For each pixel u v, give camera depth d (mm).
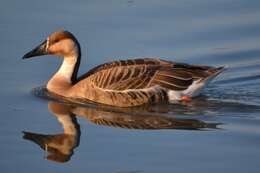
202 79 17359
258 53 20203
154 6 22562
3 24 21125
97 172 13344
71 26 21016
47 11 22047
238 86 18656
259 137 14953
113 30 20953
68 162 13828
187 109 16891
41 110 16672
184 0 22938
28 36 20375
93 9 22281
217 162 13719
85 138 15016
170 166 13555
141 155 14086
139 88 17297
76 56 18188
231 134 15164
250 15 22000
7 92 17672
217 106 17062
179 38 20656
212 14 22094
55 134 15203
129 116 16438
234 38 20875
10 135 15141
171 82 17312
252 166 13523
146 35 20734
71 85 18047
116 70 17516
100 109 16938
